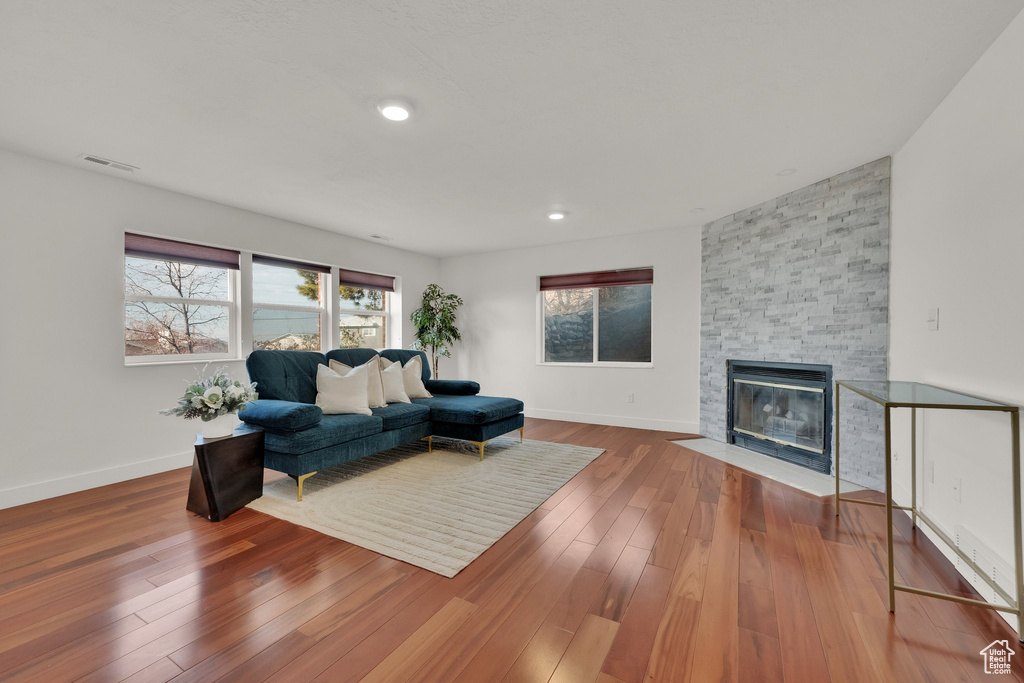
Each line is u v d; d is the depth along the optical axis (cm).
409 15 148
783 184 323
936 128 213
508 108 212
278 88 193
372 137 242
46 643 139
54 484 271
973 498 176
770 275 361
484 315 578
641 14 149
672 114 219
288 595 166
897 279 263
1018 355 151
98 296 292
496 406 368
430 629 147
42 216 268
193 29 154
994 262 166
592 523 232
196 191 329
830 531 222
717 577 179
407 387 405
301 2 141
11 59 170
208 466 232
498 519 236
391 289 545
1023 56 149
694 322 448
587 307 526
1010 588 152
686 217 411
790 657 134
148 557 194
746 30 158
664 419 469
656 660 133
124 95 197
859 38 163
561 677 126
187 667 129
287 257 415
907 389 204
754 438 382
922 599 165
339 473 316
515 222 424
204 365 350
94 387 290
